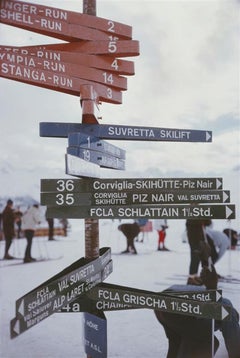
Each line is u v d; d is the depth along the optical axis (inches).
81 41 48.3
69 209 46.8
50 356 53.9
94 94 46.4
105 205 47.3
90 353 48.6
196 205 48.1
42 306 43.0
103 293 48.1
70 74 47.4
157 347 54.2
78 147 42.0
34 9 46.1
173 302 47.9
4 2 45.1
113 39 49.3
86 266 47.6
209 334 54.3
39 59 46.2
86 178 47.0
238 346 53.7
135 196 48.0
